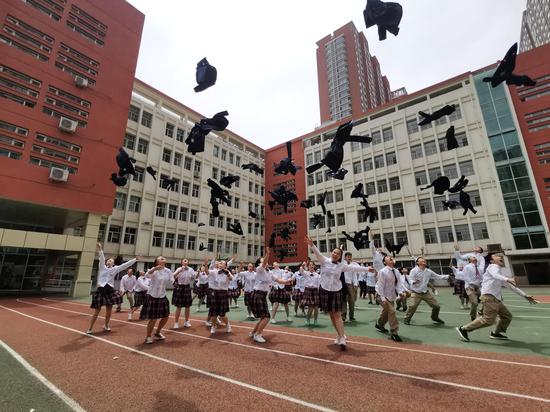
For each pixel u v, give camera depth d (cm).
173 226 2866
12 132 1667
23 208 1847
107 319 731
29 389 365
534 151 2423
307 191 3747
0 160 1605
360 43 8075
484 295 582
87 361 477
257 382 384
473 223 2533
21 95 1742
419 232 2789
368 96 7669
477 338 609
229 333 703
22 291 2120
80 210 1875
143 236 2595
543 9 6266
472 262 803
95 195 1953
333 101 7475
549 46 2511
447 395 336
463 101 2780
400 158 3053
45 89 1847
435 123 2897
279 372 421
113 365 456
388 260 650
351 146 3441
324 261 565
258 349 548
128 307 1296
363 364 452
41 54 1883
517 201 2389
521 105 2542
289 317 970
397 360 468
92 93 2073
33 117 1759
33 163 1733
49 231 2478
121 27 2372
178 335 680
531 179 2367
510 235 2352
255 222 3928
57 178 1753
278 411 305
